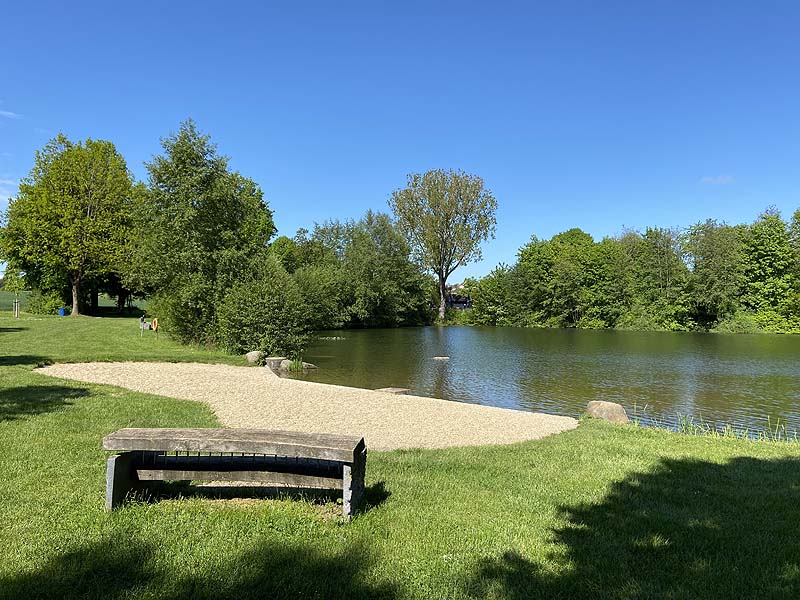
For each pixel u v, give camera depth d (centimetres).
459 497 525
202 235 2334
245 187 3631
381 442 828
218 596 316
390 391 1444
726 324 5091
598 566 377
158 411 907
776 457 765
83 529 397
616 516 481
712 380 2066
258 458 466
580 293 5909
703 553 406
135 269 2616
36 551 360
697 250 5322
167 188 2320
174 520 421
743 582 362
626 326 5597
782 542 432
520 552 396
